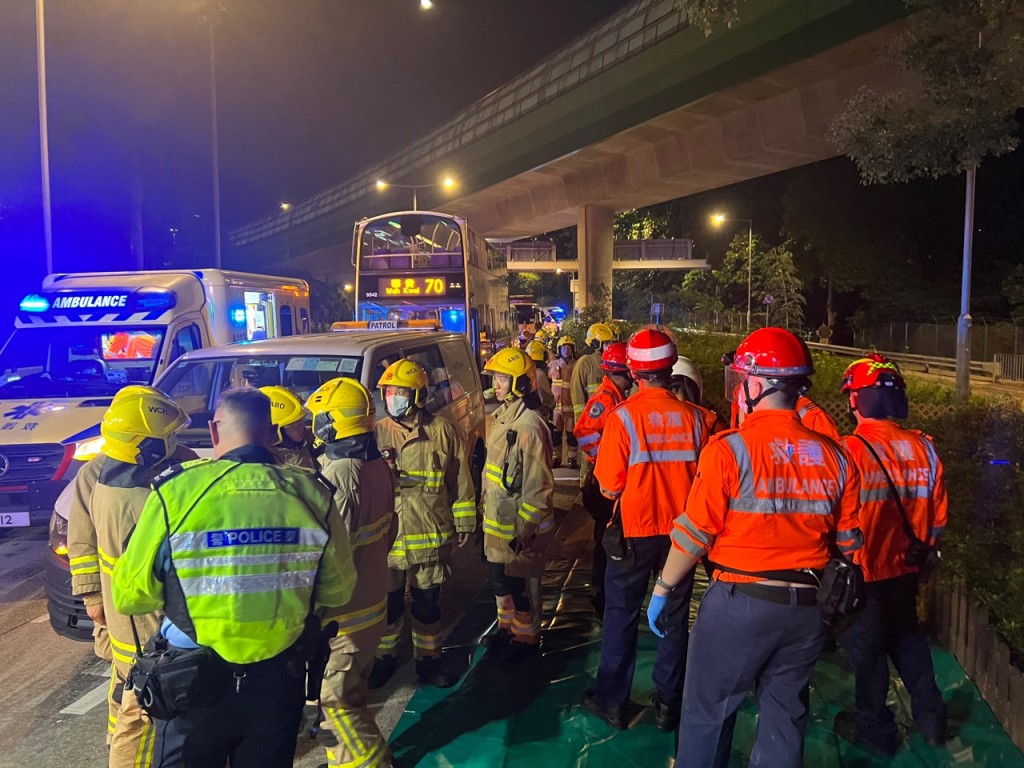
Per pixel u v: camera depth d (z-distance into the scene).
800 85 21.25
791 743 2.68
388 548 3.45
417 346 6.63
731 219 47.38
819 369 9.85
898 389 3.37
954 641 4.26
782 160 25.45
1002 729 3.58
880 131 8.56
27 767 3.62
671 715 3.68
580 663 4.44
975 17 7.65
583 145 29.23
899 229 38.28
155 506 2.27
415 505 4.11
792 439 2.65
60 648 4.94
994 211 36.19
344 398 3.31
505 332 25.55
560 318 50.50
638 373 3.59
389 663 4.34
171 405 3.19
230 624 2.23
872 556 3.34
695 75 22.31
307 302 13.76
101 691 4.36
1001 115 8.01
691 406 3.63
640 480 3.49
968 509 4.77
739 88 21.45
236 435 2.48
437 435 4.17
